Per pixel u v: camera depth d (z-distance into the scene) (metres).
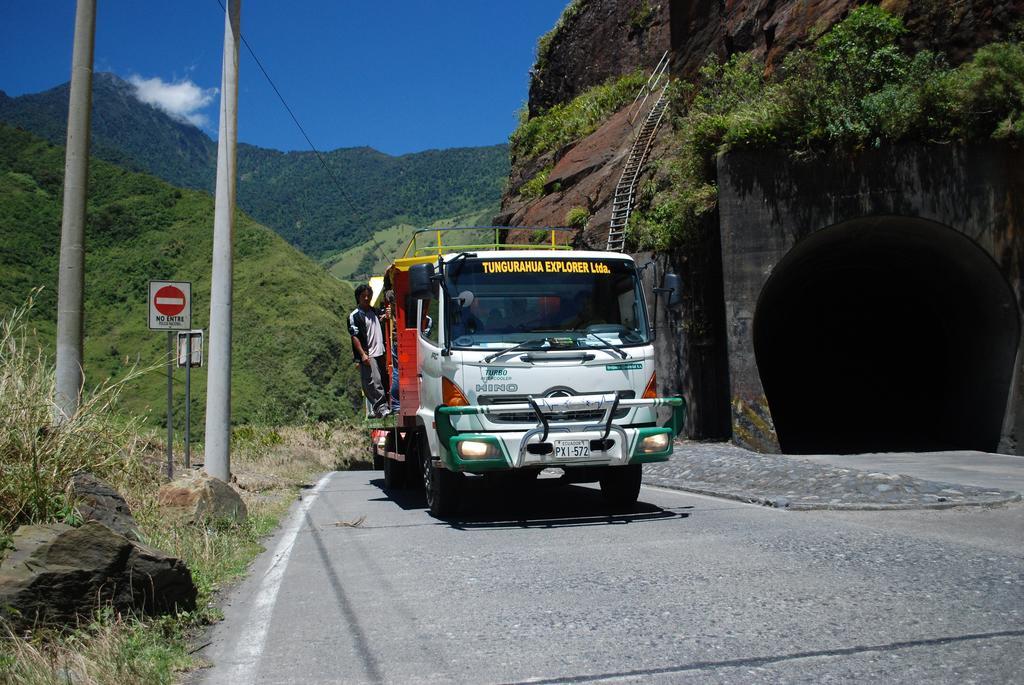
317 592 6.00
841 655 4.08
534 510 10.09
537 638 4.61
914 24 17.52
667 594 5.47
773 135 16.84
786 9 20.73
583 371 8.93
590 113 33.06
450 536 8.32
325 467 20.36
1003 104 15.74
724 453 14.34
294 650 4.57
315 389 115.38
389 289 12.44
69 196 9.85
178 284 11.79
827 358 26.78
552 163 33.25
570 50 38.19
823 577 5.75
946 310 19.56
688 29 25.80
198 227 150.00
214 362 12.62
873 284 22.70
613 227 22.67
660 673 3.94
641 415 9.09
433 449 9.52
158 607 4.96
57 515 5.52
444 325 9.04
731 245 17.06
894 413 24.06
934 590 5.27
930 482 9.70
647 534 7.89
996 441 16.53
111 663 4.01
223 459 12.61
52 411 6.38
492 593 5.75
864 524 7.95
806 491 10.10
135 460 8.27
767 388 26.81
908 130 16.31
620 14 36.06
